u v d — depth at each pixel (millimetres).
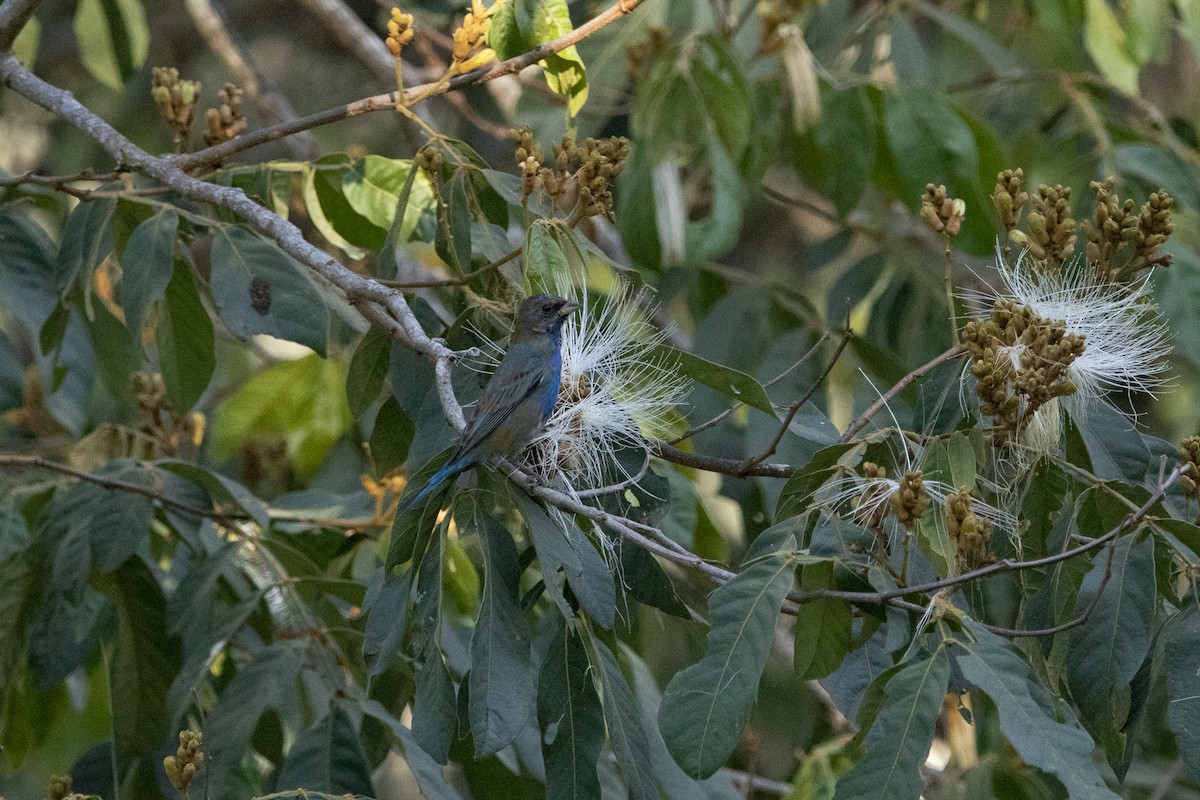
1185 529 7145
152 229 8977
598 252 8938
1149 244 7891
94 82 21094
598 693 7438
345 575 11414
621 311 8680
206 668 9453
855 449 7844
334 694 9039
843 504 7699
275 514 11617
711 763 6555
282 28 22047
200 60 22062
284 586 9977
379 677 9852
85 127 9992
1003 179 8070
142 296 8805
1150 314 12250
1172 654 6977
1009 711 6227
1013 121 16453
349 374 9297
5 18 10250
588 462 8055
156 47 21969
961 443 7422
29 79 10273
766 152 14180
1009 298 7965
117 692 10219
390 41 9273
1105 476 7855
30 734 11625
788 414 8281
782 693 13961
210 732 9039
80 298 10805
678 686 6695
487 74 9477
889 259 14531
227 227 9031
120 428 12023
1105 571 7203
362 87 21797
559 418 7980
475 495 7582
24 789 13195
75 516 10109
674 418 9711
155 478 10336
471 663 7000
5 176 11328
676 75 12953
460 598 10945
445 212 9148
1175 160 14289
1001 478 7809
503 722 6867
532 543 7312
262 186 10258
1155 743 11180
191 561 12055
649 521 8336
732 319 13305
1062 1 14992
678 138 13039
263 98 16531
